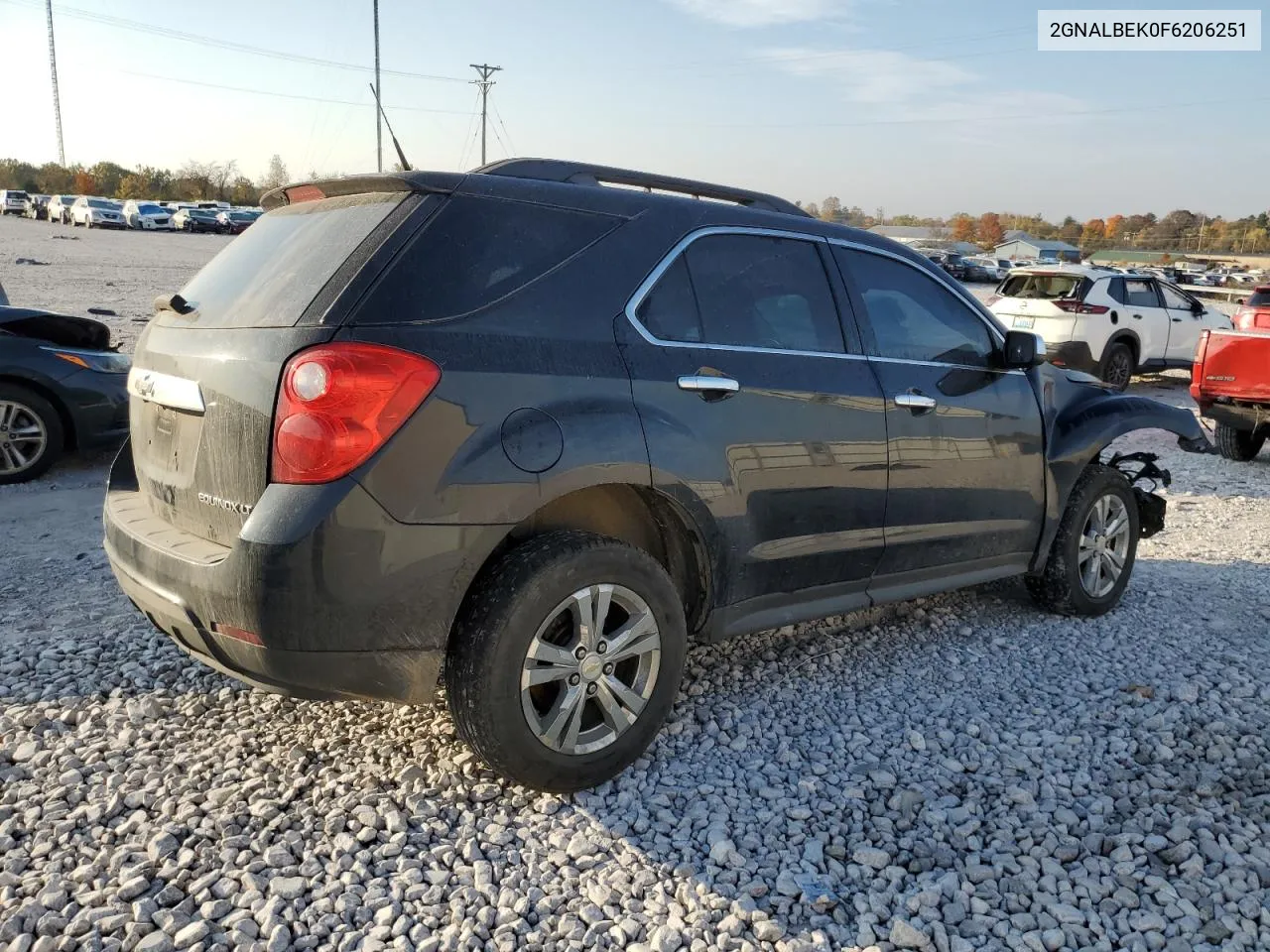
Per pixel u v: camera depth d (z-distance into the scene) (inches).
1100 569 196.4
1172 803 124.6
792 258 147.7
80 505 257.0
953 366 165.8
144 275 1021.2
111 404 289.4
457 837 112.7
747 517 134.6
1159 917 102.4
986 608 197.3
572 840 112.0
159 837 108.7
